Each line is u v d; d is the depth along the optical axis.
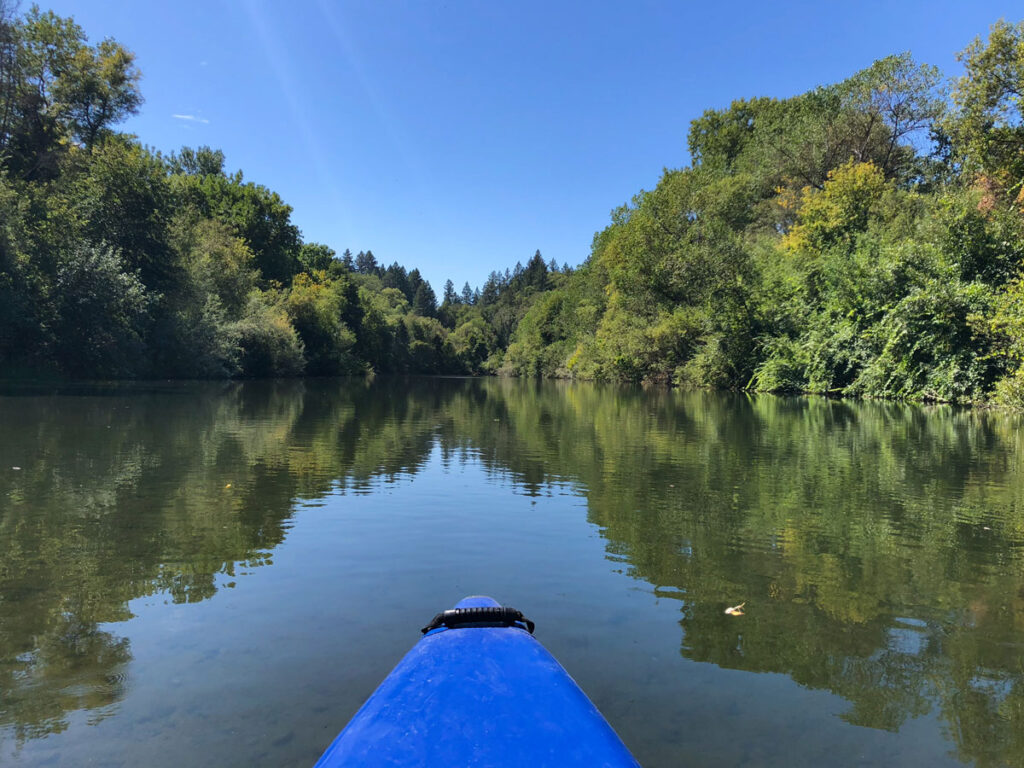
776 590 3.90
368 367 60.78
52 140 29.84
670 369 35.16
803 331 26.88
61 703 2.55
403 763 1.55
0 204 20.12
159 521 5.29
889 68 33.50
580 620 3.42
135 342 24.06
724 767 2.17
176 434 10.43
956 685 2.78
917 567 4.35
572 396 26.83
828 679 2.81
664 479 7.41
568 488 6.87
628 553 4.62
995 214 18.64
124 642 3.10
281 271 52.31
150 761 2.16
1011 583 4.05
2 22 26.03
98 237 24.95
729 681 2.77
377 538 4.92
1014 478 7.49
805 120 38.09
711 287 30.81
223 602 3.61
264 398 20.06
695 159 56.16
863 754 2.27
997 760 2.25
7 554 4.41
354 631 3.24
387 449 9.64
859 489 6.87
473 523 5.35
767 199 39.47
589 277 53.97
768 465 8.37
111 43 30.77
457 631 2.41
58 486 6.45
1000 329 16.95
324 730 2.37
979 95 20.20
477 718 1.77
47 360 22.36
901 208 27.72
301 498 6.18
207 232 37.31
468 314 122.69
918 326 20.03
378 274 140.62
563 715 1.79
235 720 2.43
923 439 11.08
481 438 11.26
